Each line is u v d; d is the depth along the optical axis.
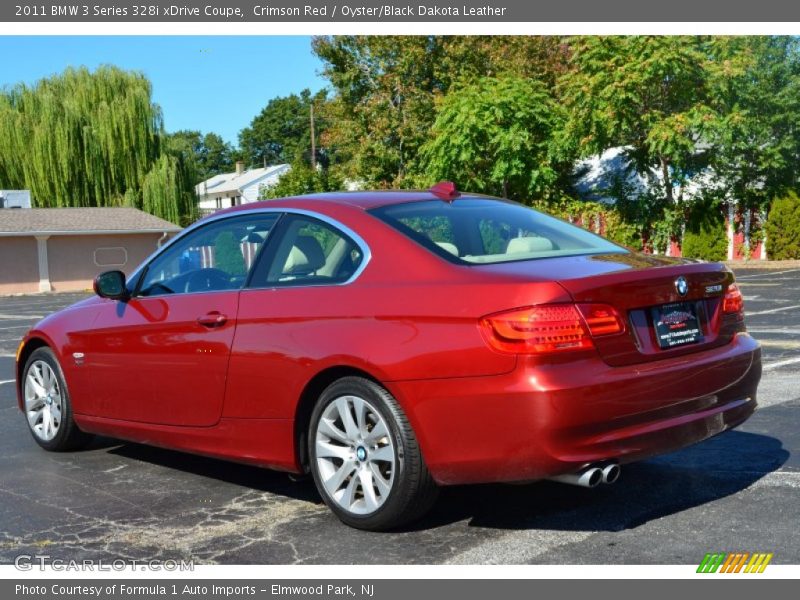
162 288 5.38
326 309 4.33
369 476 4.21
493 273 3.96
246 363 4.62
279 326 4.50
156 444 5.33
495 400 3.72
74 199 45.78
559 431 3.64
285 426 4.49
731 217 25.66
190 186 48.75
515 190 27.58
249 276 4.83
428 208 4.69
